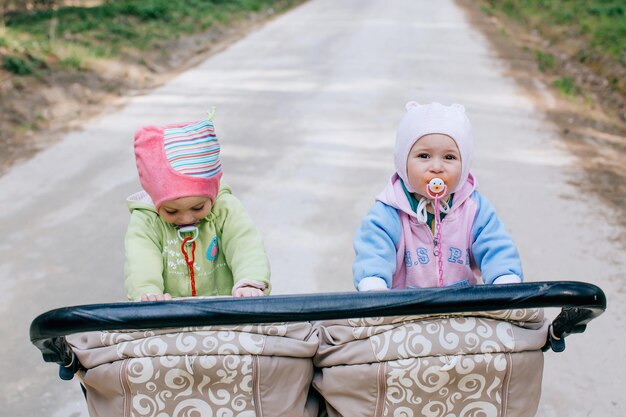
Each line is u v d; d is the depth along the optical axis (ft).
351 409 6.07
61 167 19.43
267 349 5.85
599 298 5.41
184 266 7.61
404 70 31.53
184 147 6.94
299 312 5.37
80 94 26.25
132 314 5.28
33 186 18.08
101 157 20.21
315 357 6.23
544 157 20.71
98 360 5.87
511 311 5.95
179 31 39.27
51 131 22.70
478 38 42.11
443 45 38.86
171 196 6.88
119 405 5.93
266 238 15.02
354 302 5.41
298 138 21.58
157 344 5.79
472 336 5.90
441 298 5.45
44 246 14.78
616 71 33.78
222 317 5.33
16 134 22.09
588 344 11.41
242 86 28.50
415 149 7.22
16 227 15.70
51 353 5.60
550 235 15.37
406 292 5.50
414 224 7.52
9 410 9.84
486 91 28.45
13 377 10.55
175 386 5.83
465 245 7.52
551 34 46.03
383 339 5.93
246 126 22.77
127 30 36.35
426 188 7.15
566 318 5.80
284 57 34.76
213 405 5.91
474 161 19.97
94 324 5.25
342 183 18.03
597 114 26.81
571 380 10.53
